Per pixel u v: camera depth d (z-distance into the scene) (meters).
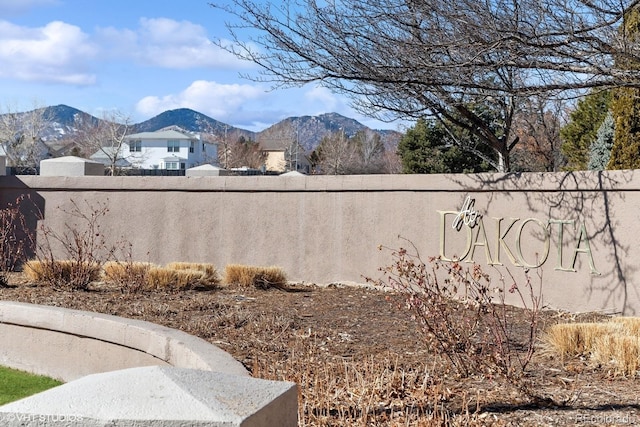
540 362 5.84
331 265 11.44
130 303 8.38
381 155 71.00
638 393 4.86
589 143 16.42
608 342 5.71
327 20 8.36
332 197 11.48
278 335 6.92
